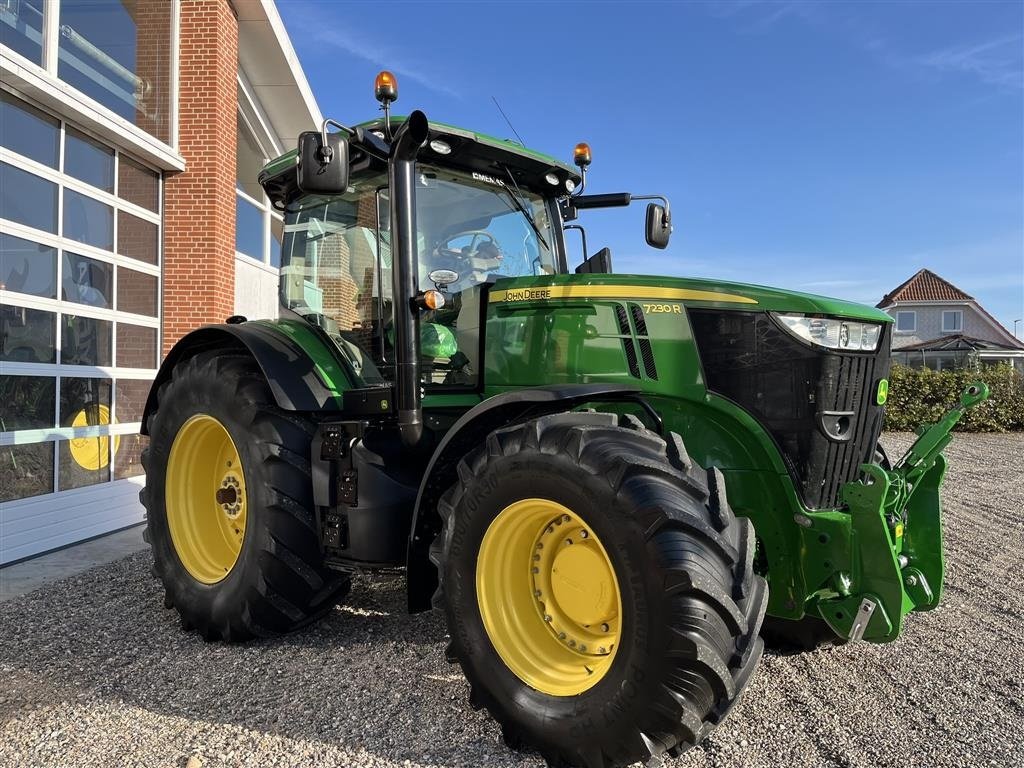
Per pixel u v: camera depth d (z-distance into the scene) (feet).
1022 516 22.59
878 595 8.13
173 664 10.34
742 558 7.20
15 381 17.90
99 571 15.69
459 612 8.34
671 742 6.93
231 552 12.13
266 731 8.36
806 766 7.72
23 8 18.62
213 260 25.70
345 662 10.38
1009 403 53.67
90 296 21.16
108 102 23.44
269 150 38.70
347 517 10.39
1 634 11.64
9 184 17.84
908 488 9.82
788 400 8.88
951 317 134.21
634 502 7.03
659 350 9.36
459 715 8.77
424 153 11.12
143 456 13.00
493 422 9.21
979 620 12.66
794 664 10.48
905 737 8.38
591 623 7.77
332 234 12.53
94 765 7.64
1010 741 8.32
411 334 9.78
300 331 12.25
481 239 12.05
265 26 29.43
